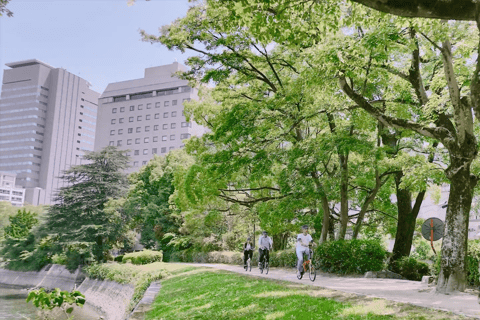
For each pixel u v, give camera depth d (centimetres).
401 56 1538
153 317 1118
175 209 4812
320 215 2606
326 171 2416
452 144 1236
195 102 2806
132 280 2902
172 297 1478
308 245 1614
